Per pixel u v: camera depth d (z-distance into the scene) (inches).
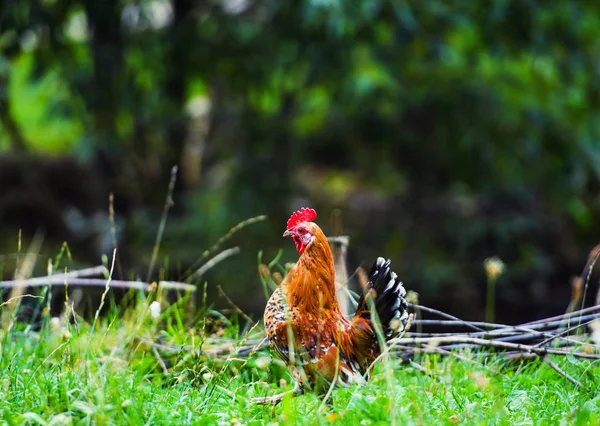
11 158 933.2
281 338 283.6
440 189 895.1
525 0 690.2
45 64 712.4
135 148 836.6
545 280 858.8
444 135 810.8
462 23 684.7
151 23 758.5
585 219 896.9
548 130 819.4
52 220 923.4
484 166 815.7
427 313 705.0
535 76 847.7
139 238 819.4
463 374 334.3
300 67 745.0
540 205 921.5
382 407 257.4
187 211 860.6
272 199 816.3
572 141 828.0
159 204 873.5
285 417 261.3
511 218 874.1
